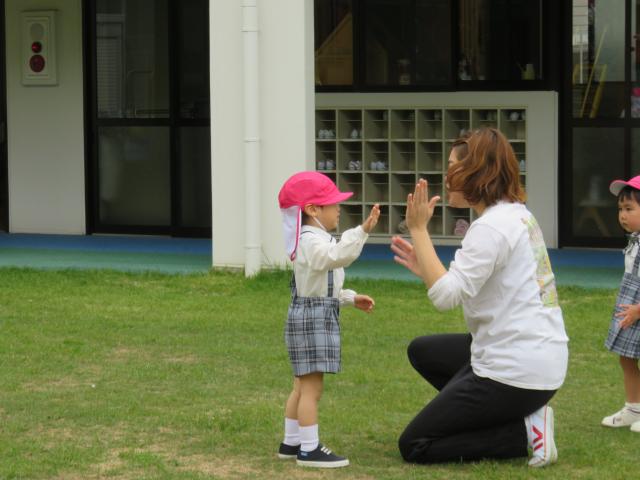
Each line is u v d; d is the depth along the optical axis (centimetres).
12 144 2127
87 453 825
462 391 787
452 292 762
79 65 2075
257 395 997
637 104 1847
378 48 1966
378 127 1983
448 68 1934
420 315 1355
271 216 1595
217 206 1625
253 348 1180
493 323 779
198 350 1174
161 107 2059
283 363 1115
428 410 796
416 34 1947
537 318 779
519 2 1895
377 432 889
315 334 795
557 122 1880
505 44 1906
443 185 1938
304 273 797
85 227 2105
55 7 2075
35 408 948
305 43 1570
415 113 1939
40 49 2086
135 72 2066
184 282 1573
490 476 770
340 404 969
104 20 2066
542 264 791
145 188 2081
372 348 1184
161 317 1346
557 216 1889
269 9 1577
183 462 810
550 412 801
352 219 2009
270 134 1588
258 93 1580
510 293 777
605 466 797
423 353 860
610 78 1858
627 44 1845
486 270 768
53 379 1054
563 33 1869
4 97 2125
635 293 889
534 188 1889
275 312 1374
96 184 2100
